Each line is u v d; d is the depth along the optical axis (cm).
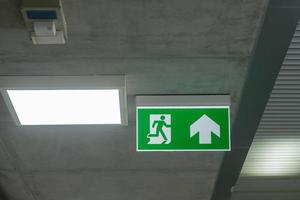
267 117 432
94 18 297
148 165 464
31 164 464
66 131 410
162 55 331
